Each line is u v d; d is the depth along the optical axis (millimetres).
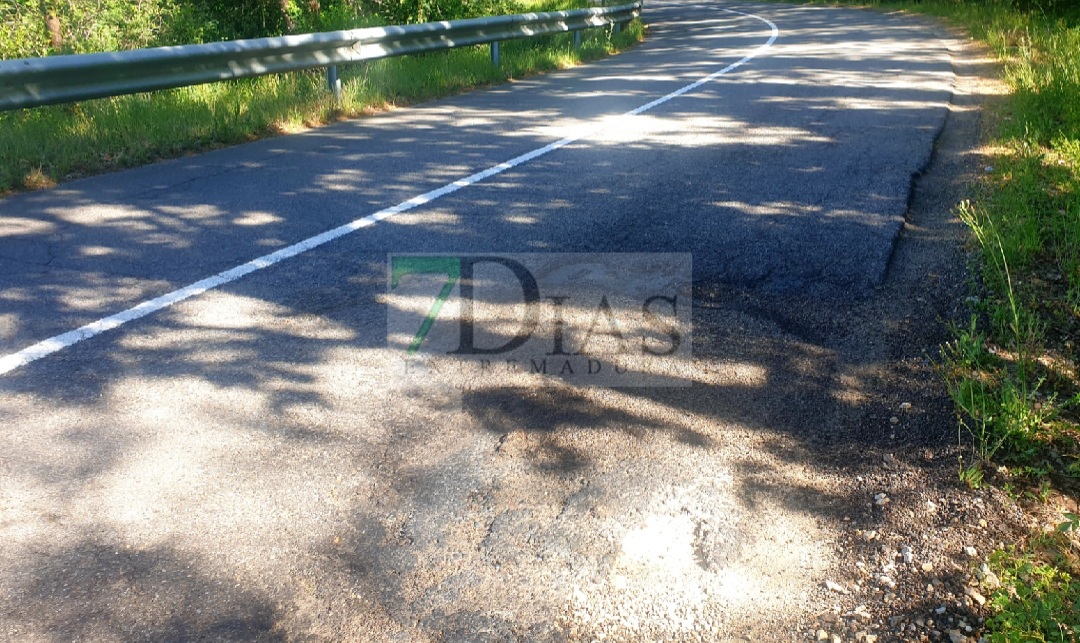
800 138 8500
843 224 5887
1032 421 3453
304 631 2457
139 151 7766
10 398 3584
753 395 3775
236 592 2590
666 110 10250
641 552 2812
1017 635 2357
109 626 2445
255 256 5238
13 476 3084
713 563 2783
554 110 10391
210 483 3080
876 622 2553
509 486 3123
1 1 13391
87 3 14680
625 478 3189
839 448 3420
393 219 6000
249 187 6824
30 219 5973
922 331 4352
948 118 9359
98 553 2727
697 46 18656
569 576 2695
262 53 9648
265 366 3902
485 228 5812
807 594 2674
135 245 5426
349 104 10219
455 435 3424
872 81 11969
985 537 2898
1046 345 4184
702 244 5512
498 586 2648
